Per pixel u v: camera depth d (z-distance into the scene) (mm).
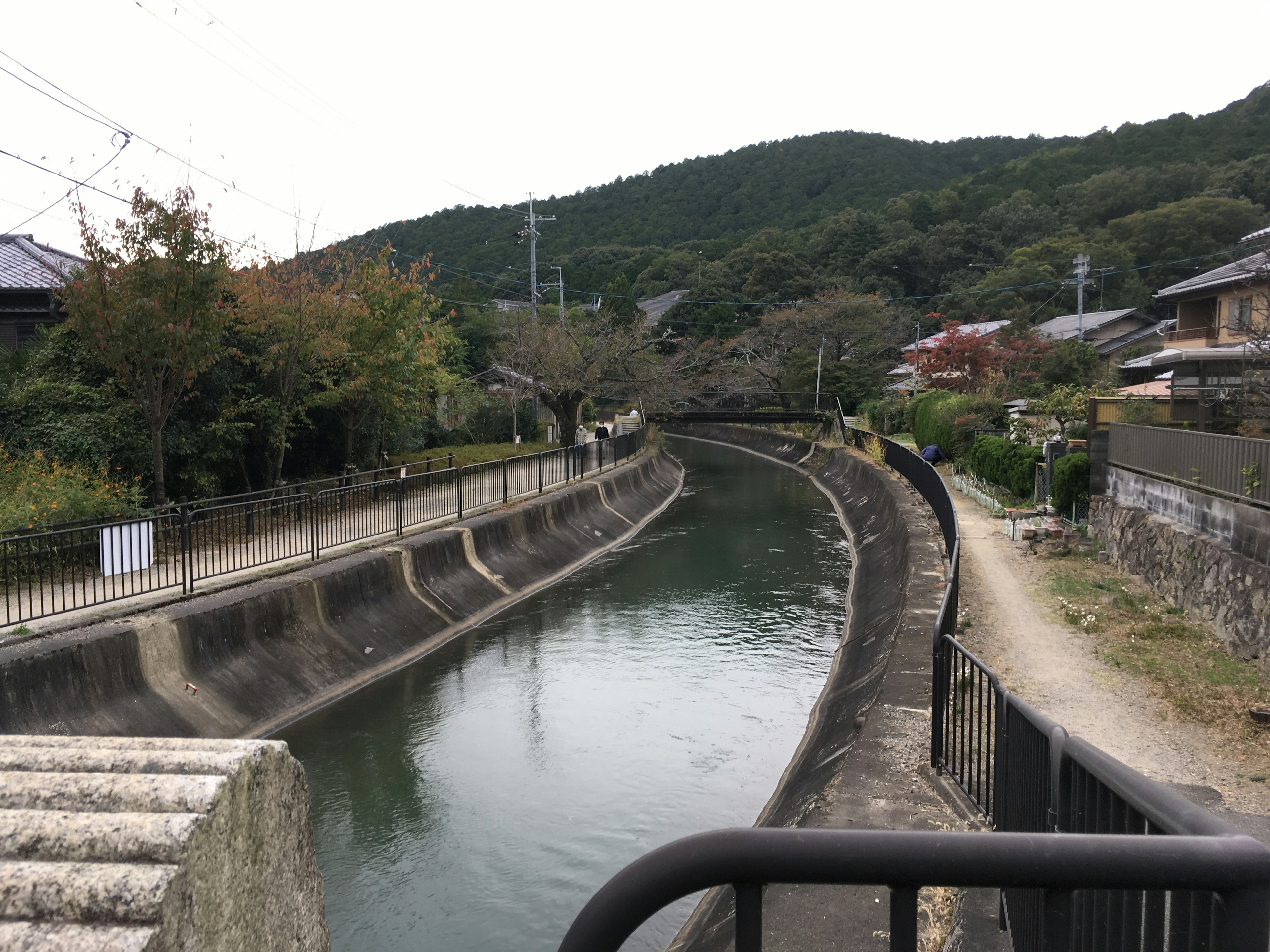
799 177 119062
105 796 1776
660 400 42219
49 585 11062
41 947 1435
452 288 54500
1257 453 10164
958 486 26188
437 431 29375
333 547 14672
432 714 11391
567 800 9258
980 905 4652
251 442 18062
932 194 86375
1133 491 14547
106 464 14070
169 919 1531
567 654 14203
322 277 19672
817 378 52750
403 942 6902
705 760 10312
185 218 12758
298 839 2229
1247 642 9461
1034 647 10203
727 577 20125
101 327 12594
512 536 19594
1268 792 6340
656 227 119500
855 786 6520
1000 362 37531
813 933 4609
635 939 7000
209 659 10406
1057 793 2398
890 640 11523
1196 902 1252
